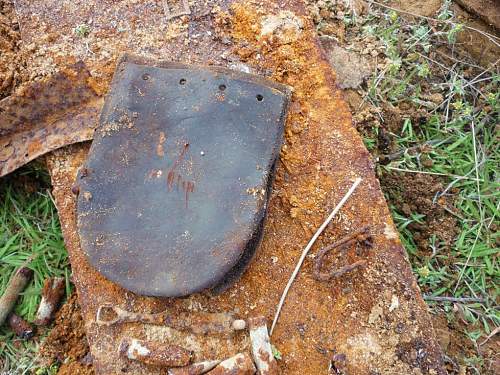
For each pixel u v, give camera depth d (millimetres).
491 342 358
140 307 297
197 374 281
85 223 288
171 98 305
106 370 288
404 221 383
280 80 346
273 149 295
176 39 358
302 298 303
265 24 360
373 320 301
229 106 301
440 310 366
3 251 377
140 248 280
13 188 390
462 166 396
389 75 411
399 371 292
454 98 418
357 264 302
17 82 355
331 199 322
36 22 365
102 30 361
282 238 314
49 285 359
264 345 285
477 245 380
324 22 425
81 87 335
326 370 292
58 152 333
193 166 289
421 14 439
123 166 293
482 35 432
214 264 273
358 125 393
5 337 361
